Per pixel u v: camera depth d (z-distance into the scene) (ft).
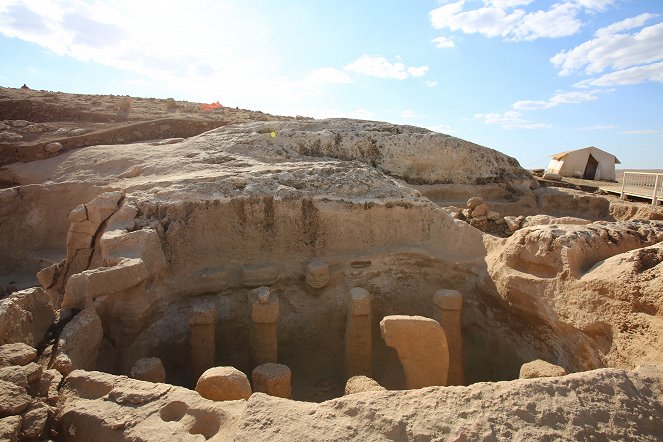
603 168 61.77
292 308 20.27
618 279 12.87
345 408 8.29
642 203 35.78
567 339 14.70
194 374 16.46
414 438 7.52
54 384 9.93
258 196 21.12
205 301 18.94
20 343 10.36
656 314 11.72
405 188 25.07
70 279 14.37
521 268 17.07
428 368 15.12
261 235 21.04
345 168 26.02
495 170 38.63
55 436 8.98
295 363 19.72
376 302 21.04
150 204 19.69
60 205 28.45
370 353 17.87
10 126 43.73
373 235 22.34
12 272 27.40
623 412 7.84
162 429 8.48
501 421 7.68
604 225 16.65
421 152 35.45
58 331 13.04
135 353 15.87
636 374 8.73
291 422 8.05
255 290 17.89
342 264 21.20
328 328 20.35
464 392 8.38
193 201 20.25
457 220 22.31
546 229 16.35
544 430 7.51
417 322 15.03
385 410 8.13
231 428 8.34
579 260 14.94
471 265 20.17
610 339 12.98
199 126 48.67
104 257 16.83
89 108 55.88
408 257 21.47
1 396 8.48
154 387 9.80
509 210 35.91
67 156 35.50
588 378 8.51
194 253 19.89
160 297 17.67
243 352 19.29
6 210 27.94
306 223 21.56
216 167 26.48
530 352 16.62
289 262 21.12
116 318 15.49
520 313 16.79
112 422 8.70
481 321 19.36
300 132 33.45
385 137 35.12
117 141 43.16
